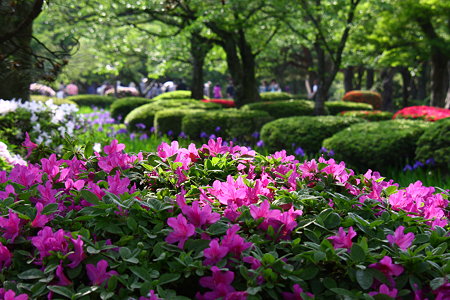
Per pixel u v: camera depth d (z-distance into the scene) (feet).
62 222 5.95
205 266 5.01
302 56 106.01
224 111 35.55
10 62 14.44
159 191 6.76
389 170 22.35
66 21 43.27
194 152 8.60
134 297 5.05
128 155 8.20
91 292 4.98
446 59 60.75
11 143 17.88
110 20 47.91
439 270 4.99
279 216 5.67
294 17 45.96
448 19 57.62
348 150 23.61
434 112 39.68
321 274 5.24
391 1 55.36
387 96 87.10
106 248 5.21
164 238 5.65
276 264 5.00
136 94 112.78
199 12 43.86
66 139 8.82
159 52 59.62
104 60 60.03
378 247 5.41
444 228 6.28
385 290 4.71
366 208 6.42
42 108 19.39
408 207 6.74
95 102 79.92
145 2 33.81
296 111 47.60
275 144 28.68
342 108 63.16
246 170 8.28
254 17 49.19
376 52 65.21
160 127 37.83
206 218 5.60
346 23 45.19
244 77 53.57
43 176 7.19
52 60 14.15
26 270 5.36
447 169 20.53
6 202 6.15
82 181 6.77
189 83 123.34
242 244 5.22
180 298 4.80
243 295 4.70
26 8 16.34
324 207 6.33
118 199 5.81
